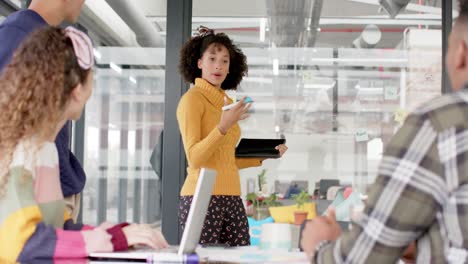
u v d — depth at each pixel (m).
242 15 3.98
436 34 3.96
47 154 1.57
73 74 1.57
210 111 2.89
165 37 3.94
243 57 3.24
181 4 3.93
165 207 3.86
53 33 1.59
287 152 3.92
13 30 2.02
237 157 3.18
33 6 2.18
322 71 3.97
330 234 1.24
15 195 1.47
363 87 3.96
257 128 3.94
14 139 1.51
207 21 3.95
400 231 1.05
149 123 3.94
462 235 1.03
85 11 3.97
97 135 3.99
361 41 3.98
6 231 1.45
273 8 3.99
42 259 1.47
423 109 1.07
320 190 3.90
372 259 1.07
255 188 3.89
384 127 3.94
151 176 3.93
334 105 3.95
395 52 3.97
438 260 1.06
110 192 3.97
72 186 2.15
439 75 3.95
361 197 3.88
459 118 1.04
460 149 1.02
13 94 1.53
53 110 1.54
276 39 3.98
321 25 3.99
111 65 3.97
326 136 3.94
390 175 1.06
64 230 1.56
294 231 1.93
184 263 1.51
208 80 2.99
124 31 3.97
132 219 3.95
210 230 2.77
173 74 3.89
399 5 3.99
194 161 2.71
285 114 3.95
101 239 1.52
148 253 1.52
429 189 1.03
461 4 1.13
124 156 3.96
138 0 3.96
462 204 1.02
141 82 3.96
